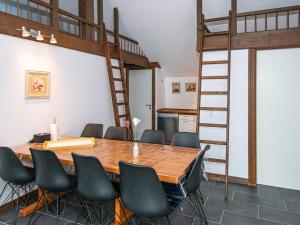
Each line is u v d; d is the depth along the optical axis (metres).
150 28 5.49
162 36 5.63
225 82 3.98
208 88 4.09
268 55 3.73
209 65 4.07
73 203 3.20
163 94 7.32
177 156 2.65
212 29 4.91
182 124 6.65
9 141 3.10
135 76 7.02
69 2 5.29
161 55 6.36
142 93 6.97
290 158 3.66
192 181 2.32
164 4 4.86
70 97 4.08
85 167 2.21
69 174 2.93
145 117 6.99
